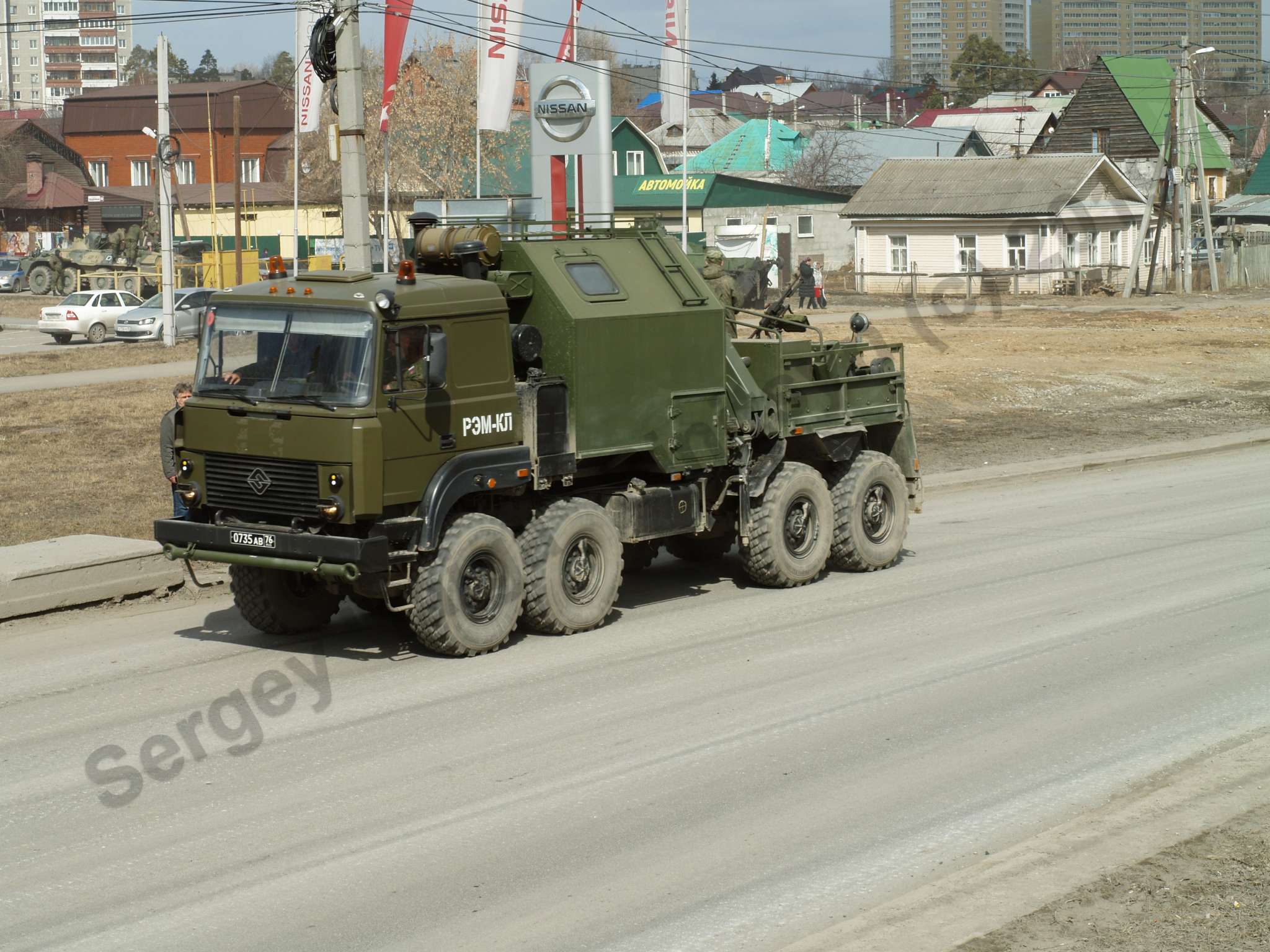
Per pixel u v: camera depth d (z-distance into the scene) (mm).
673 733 10531
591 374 13797
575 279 13969
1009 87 188250
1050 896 7180
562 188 26625
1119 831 8141
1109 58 100938
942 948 6609
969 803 9023
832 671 12266
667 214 82875
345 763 9930
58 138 135000
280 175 111750
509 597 13109
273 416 12469
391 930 7273
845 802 9070
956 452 27188
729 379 15172
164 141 46562
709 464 14914
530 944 7105
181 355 43406
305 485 12359
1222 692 11414
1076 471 25500
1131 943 6598
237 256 63250
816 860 8148
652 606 15133
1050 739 10289
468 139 69500
